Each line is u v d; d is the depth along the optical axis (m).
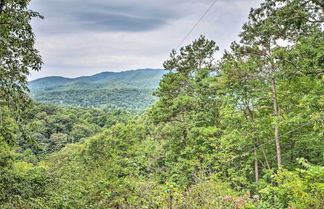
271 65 14.05
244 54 14.59
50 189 8.77
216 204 7.11
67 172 11.45
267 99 15.83
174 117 20.86
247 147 17.17
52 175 9.77
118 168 9.69
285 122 12.52
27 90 8.23
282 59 11.84
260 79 15.03
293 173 8.30
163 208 6.71
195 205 6.81
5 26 7.07
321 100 11.16
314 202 6.93
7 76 7.80
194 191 7.40
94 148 32.09
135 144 25.89
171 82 19.83
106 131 35.28
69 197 8.21
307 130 14.86
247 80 15.04
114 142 28.05
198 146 16.31
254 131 15.64
